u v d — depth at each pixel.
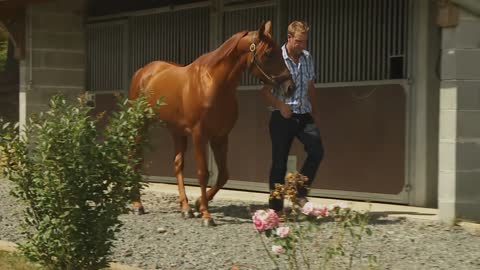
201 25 12.80
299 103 8.44
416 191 9.68
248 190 11.82
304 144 8.59
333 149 10.56
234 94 8.52
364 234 7.65
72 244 5.36
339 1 10.62
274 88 8.22
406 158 9.76
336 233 7.14
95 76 15.11
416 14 9.63
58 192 5.24
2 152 5.47
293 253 5.16
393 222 8.52
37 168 5.34
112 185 5.40
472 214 8.31
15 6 14.34
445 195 8.33
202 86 8.40
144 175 6.08
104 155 5.28
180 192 9.36
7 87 22.86
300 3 11.15
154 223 8.77
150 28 13.83
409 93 9.71
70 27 15.23
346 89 10.41
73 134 5.23
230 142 12.01
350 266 6.07
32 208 5.54
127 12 14.29
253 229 8.30
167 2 13.47
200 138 8.52
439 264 6.44
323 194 10.69
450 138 8.24
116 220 5.45
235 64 8.29
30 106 14.88
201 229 8.34
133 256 6.96
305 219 5.33
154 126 5.78
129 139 5.39
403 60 9.85
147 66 9.80
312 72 8.63
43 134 5.27
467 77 8.18
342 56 10.60
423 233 7.88
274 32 11.49
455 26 8.13
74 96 15.20
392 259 6.61
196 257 6.88
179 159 9.45
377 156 10.07
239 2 12.05
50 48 15.02
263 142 11.55
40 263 5.61
